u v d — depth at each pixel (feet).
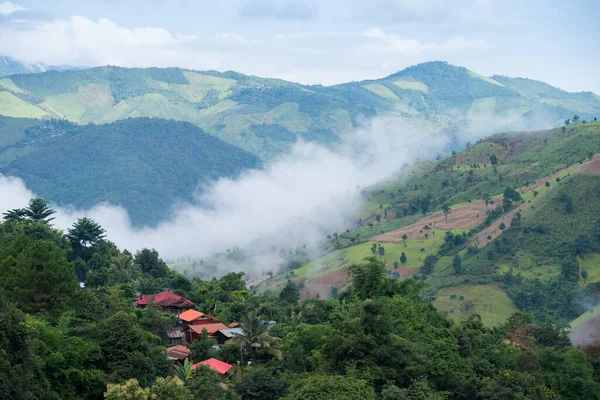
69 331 227.40
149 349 242.58
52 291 250.16
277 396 220.84
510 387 250.37
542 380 274.98
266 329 290.76
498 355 292.61
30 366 179.73
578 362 291.99
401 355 239.50
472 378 248.52
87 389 209.05
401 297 310.24
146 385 224.94
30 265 249.75
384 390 212.23
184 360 270.87
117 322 233.76
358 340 237.45
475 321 349.00
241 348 279.69
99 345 225.35
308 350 280.72
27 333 180.65
